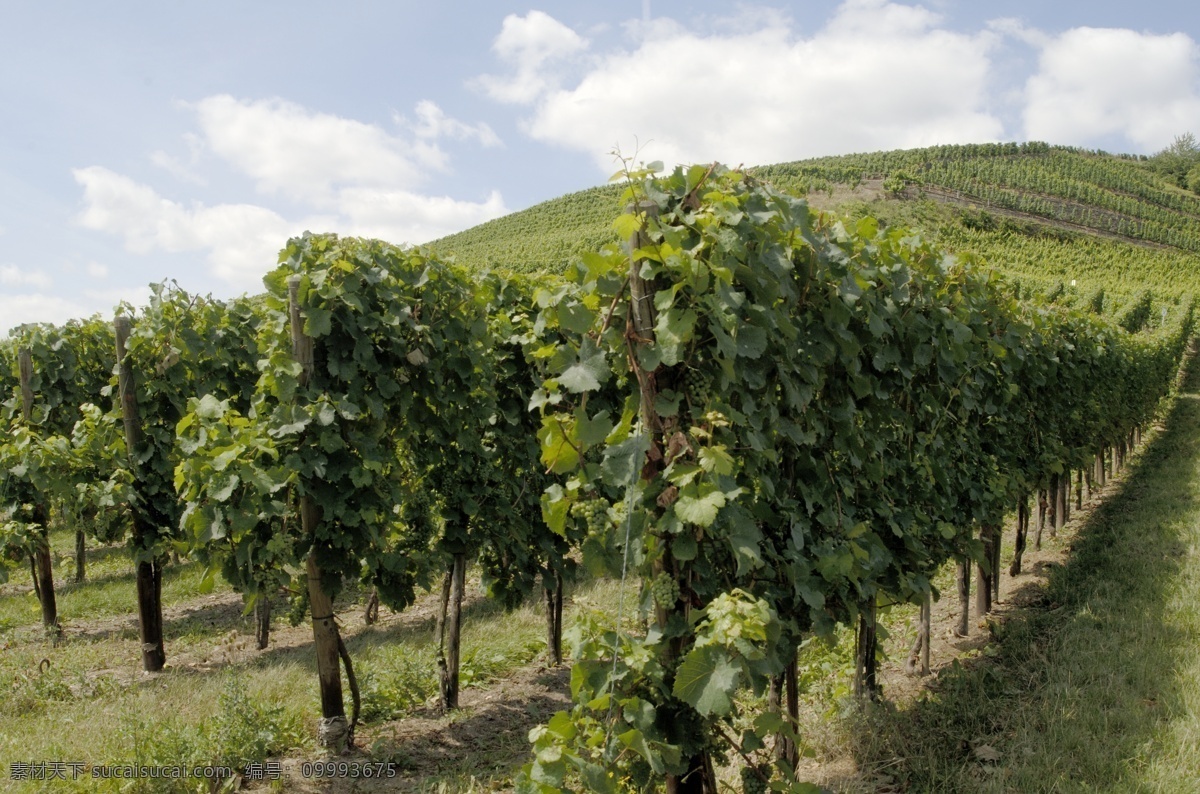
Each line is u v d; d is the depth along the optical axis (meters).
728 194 3.03
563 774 2.47
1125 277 47.66
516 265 40.97
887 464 4.82
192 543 4.78
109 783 4.12
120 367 6.47
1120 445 14.30
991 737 4.13
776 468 3.68
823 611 3.60
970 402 5.63
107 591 9.65
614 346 2.88
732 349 2.80
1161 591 6.13
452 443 5.79
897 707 4.79
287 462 4.49
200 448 4.55
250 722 4.46
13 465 7.44
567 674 6.34
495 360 6.25
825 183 58.72
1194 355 32.75
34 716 5.46
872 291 4.22
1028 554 9.33
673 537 2.82
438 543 5.63
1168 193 78.69
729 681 2.45
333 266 4.83
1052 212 60.22
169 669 6.69
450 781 4.31
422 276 5.40
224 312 7.73
